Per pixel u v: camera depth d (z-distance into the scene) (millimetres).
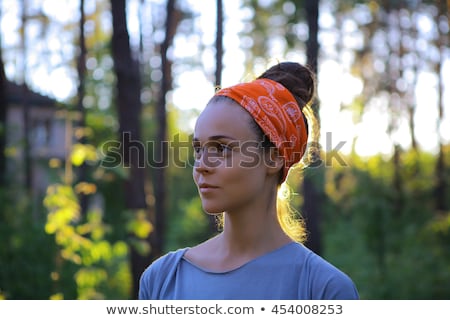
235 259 2135
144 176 8109
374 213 15688
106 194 10180
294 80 2326
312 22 10492
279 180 2189
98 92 13375
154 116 17172
